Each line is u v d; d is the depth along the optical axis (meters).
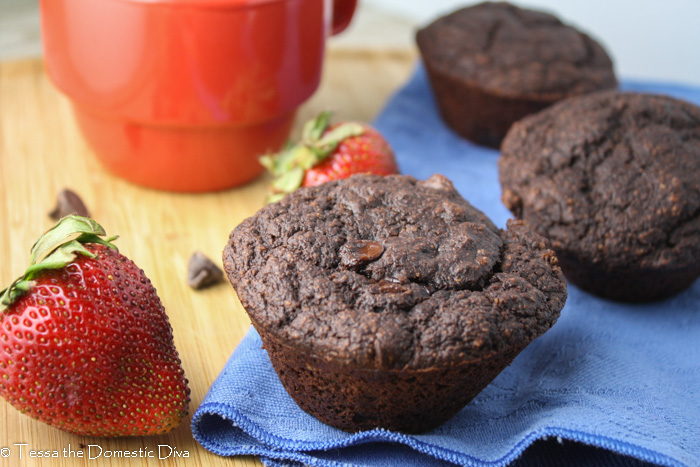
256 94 0.32
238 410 0.25
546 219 0.30
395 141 0.38
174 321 0.29
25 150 0.36
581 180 0.30
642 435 0.24
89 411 0.24
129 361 0.24
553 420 0.25
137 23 0.30
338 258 0.25
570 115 0.32
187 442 0.26
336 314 0.24
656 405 0.26
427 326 0.24
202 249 0.32
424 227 0.26
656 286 0.30
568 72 0.36
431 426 0.26
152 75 0.31
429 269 0.25
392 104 0.40
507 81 0.36
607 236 0.29
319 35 0.33
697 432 0.25
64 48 0.31
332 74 0.42
